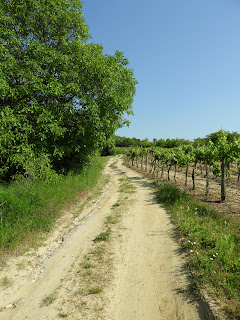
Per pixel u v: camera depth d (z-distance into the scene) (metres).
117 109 12.21
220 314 2.91
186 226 5.91
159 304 3.39
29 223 5.66
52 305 3.43
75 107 10.70
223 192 8.62
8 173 9.39
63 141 11.74
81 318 3.14
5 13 9.70
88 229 6.62
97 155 16.19
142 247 5.30
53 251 5.26
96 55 11.02
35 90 9.09
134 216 7.65
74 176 11.24
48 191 7.61
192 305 3.28
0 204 5.62
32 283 4.04
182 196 9.00
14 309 3.38
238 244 4.55
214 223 5.88
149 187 13.15
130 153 29.75
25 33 10.22
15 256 4.75
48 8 10.02
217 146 8.84
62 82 9.89
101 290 3.74
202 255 4.41
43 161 8.79
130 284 3.90
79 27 11.23
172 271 4.20
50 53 9.17
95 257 4.89
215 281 3.55
